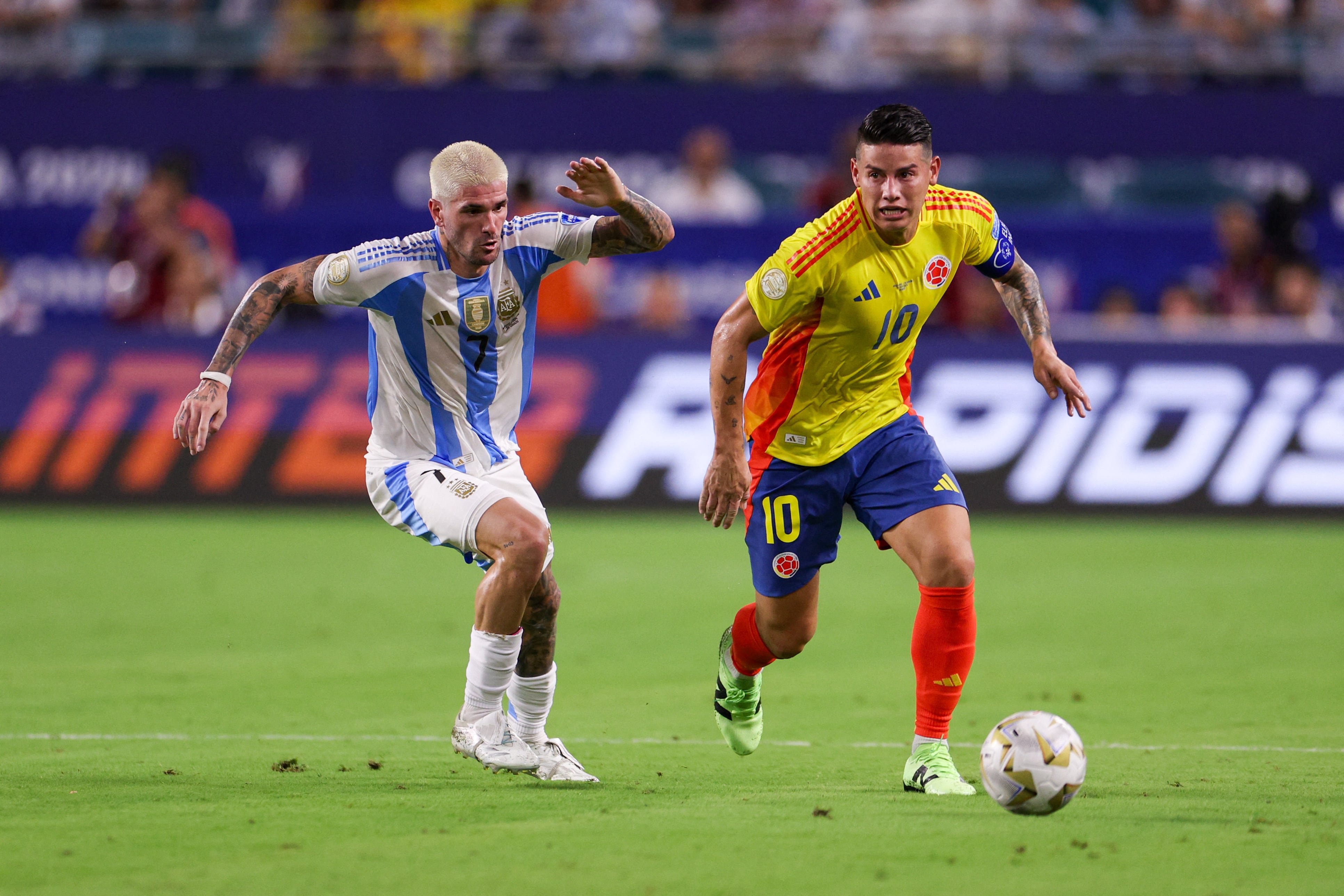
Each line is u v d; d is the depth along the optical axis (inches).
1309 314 2224.4
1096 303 2438.5
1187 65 2677.2
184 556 1652.3
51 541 1748.3
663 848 595.8
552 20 2696.9
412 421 760.3
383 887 539.8
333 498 1963.6
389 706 961.5
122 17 2723.9
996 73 2689.5
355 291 727.7
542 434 1936.5
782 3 2721.5
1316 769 772.0
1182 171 2640.3
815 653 1170.0
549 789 720.3
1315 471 1886.1
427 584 1498.5
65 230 2524.6
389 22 2701.8
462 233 708.0
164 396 1979.6
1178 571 1562.5
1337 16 2714.1
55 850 593.6
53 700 977.5
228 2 2746.1
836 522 779.4
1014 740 650.2
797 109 2635.3
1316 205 2315.5
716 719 903.1
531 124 2645.2
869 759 809.5
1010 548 1716.3
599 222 749.3
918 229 741.9
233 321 725.9
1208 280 2429.9
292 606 1370.6
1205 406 1895.9
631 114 2640.3
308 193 2650.1
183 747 832.3
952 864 569.9
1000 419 1905.8
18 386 1987.0
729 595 1424.7
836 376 759.7
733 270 2395.4
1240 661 1128.2
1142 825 635.5
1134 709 956.6
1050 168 2642.7
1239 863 572.4
